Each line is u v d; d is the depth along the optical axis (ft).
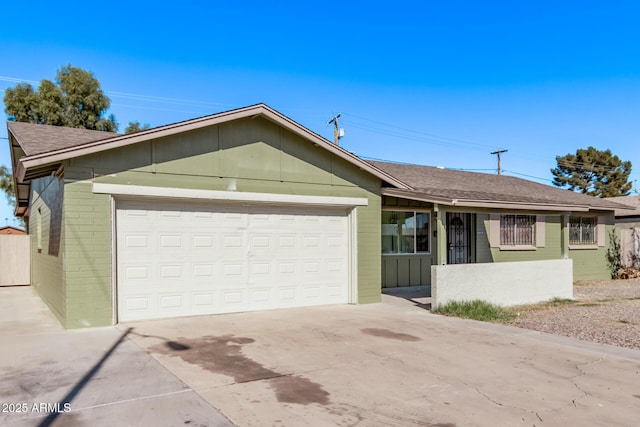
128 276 26.86
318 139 32.30
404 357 20.52
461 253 49.16
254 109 29.68
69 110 90.79
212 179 29.04
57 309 28.86
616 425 13.52
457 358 20.48
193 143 28.48
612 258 61.62
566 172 164.96
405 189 36.37
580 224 59.21
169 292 28.04
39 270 42.55
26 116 87.97
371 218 35.60
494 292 35.17
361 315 30.27
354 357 20.36
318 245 33.81
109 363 18.81
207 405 14.55
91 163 25.41
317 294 33.68
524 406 14.93
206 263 29.27
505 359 20.43
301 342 22.84
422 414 14.17
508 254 51.19
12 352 20.36
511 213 38.47
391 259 45.14
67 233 24.80
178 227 28.43
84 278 25.12
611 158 159.12
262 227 31.50
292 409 14.38
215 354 20.36
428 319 29.32
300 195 32.30
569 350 22.13
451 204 32.68
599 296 43.14
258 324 26.78
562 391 16.38
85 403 14.56
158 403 14.65
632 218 77.10
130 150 26.50
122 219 26.78
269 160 31.22
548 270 39.11
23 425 12.89
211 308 29.37
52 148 26.55
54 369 17.99
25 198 59.31
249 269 30.83
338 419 13.69
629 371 18.84
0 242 54.60
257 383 16.72
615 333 26.23
